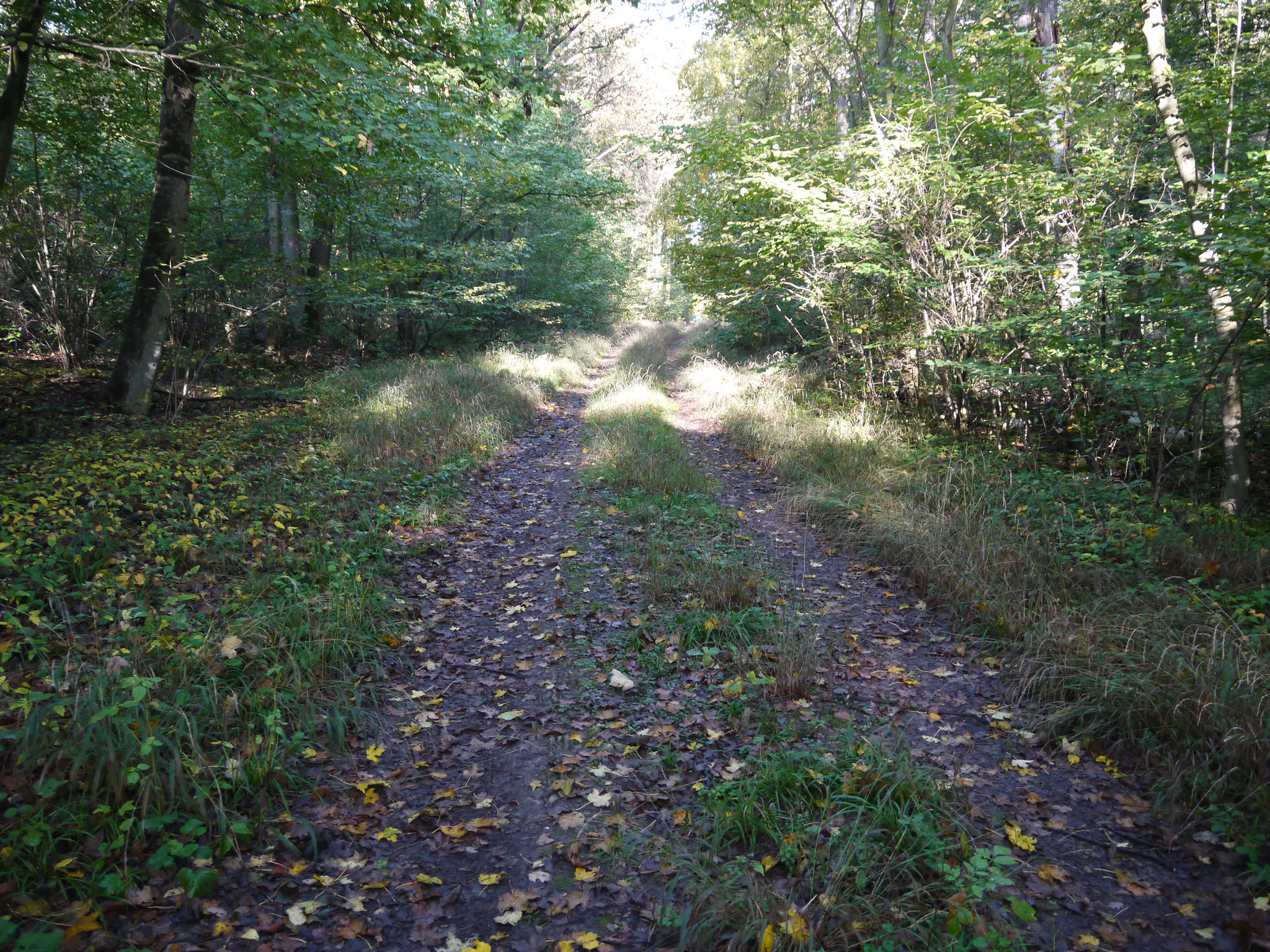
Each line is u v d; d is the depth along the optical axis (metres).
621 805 3.06
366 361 15.41
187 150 9.49
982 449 8.28
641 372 15.72
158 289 9.56
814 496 7.13
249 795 2.97
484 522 6.89
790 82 18.52
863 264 8.56
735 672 4.11
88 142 10.51
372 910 2.52
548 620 4.87
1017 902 2.41
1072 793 3.16
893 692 3.98
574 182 16.55
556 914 2.53
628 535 6.43
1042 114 7.94
